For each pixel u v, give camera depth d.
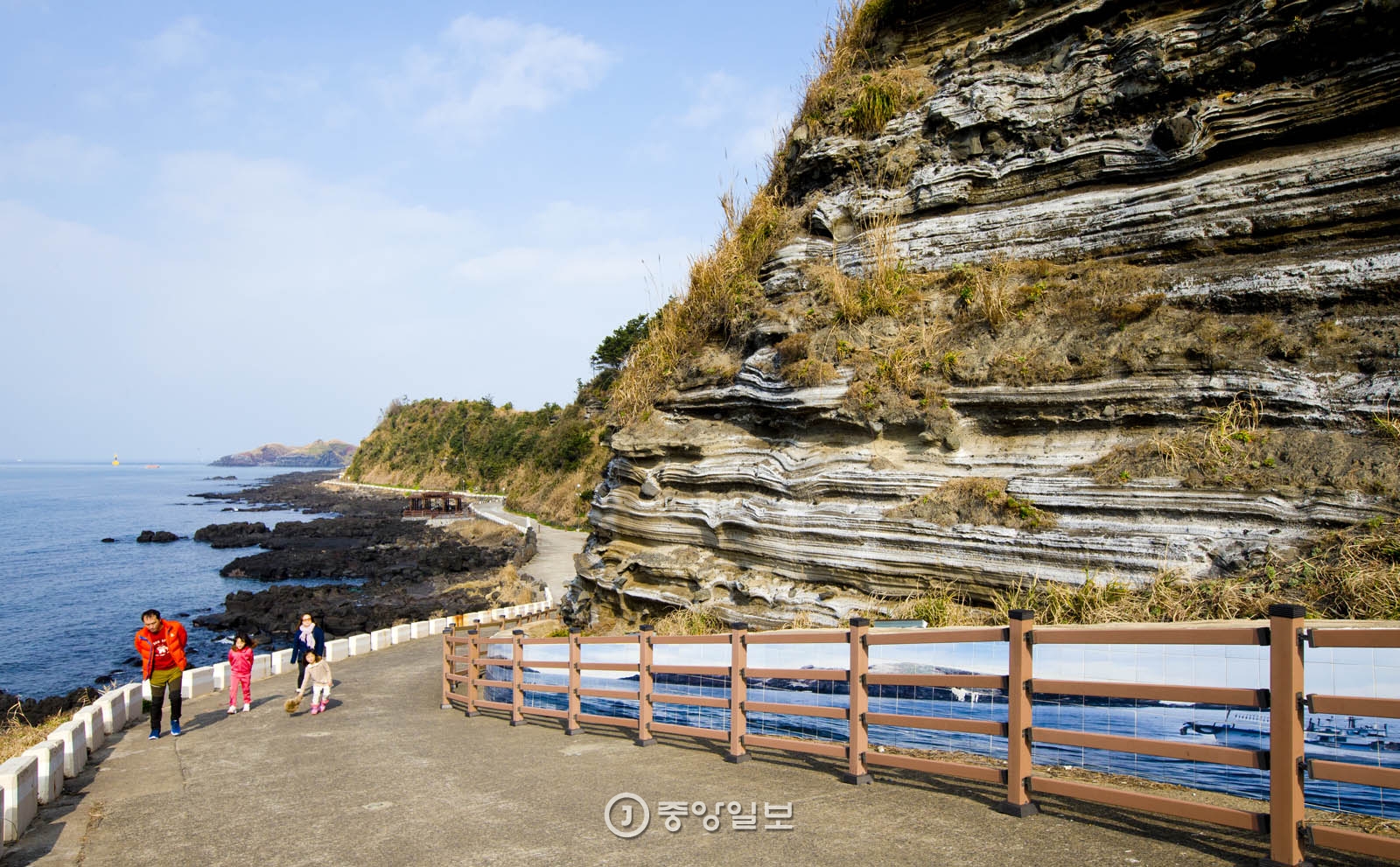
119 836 6.19
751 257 13.12
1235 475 7.41
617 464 13.00
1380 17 8.23
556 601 26.55
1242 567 6.98
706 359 12.55
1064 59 10.73
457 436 101.81
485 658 11.38
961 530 8.62
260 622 28.53
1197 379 8.03
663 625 10.80
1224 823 4.06
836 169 12.42
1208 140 9.16
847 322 10.76
